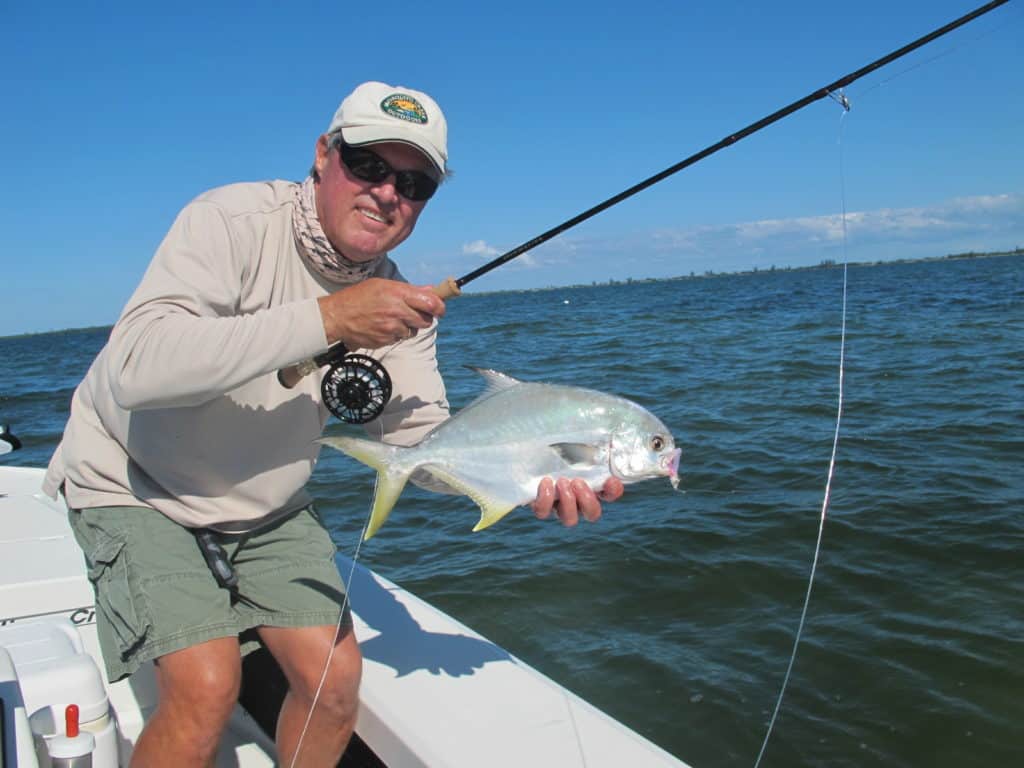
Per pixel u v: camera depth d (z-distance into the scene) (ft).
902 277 191.52
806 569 16.22
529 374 45.88
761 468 23.27
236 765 8.57
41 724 6.73
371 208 7.15
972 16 7.60
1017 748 10.78
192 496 7.38
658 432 7.74
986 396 32.19
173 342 5.85
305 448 7.77
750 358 49.11
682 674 12.78
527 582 16.48
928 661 12.70
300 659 7.52
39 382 78.13
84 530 7.70
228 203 7.16
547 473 7.59
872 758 10.75
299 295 7.61
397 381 8.62
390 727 7.43
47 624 8.52
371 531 7.40
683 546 17.70
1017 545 16.66
